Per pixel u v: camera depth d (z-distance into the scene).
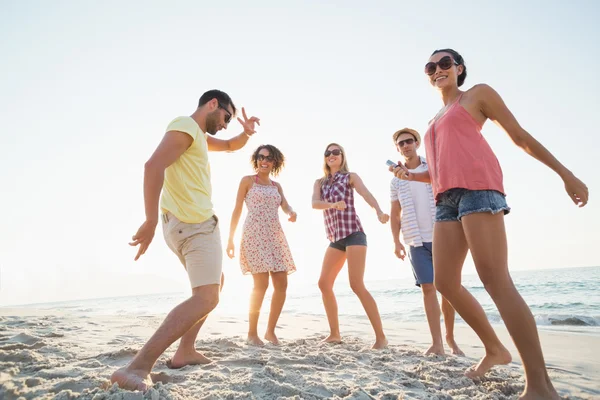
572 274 30.58
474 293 15.61
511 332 1.85
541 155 1.94
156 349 1.84
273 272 3.83
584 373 2.62
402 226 3.56
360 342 3.99
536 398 1.75
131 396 1.55
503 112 2.04
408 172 2.55
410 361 2.88
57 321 5.57
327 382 2.12
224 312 11.59
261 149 4.09
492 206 1.93
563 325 7.46
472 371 2.37
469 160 2.02
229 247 3.88
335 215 3.83
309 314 10.28
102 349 3.00
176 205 2.13
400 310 11.33
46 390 1.72
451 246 2.23
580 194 1.84
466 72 2.49
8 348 2.86
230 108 2.50
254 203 3.87
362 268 3.73
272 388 1.89
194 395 1.76
